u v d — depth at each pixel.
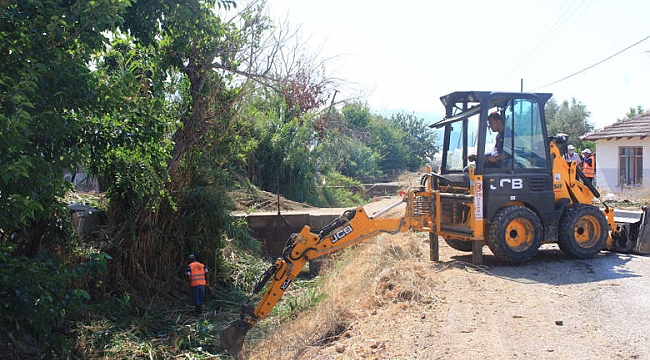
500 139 9.41
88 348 7.98
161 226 10.65
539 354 5.25
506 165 9.36
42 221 7.85
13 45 5.58
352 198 26.98
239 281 11.61
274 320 8.95
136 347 8.18
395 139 44.53
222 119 10.68
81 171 9.81
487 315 6.51
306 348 6.41
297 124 22.52
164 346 8.34
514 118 9.41
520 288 7.62
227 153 11.41
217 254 11.53
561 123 46.66
